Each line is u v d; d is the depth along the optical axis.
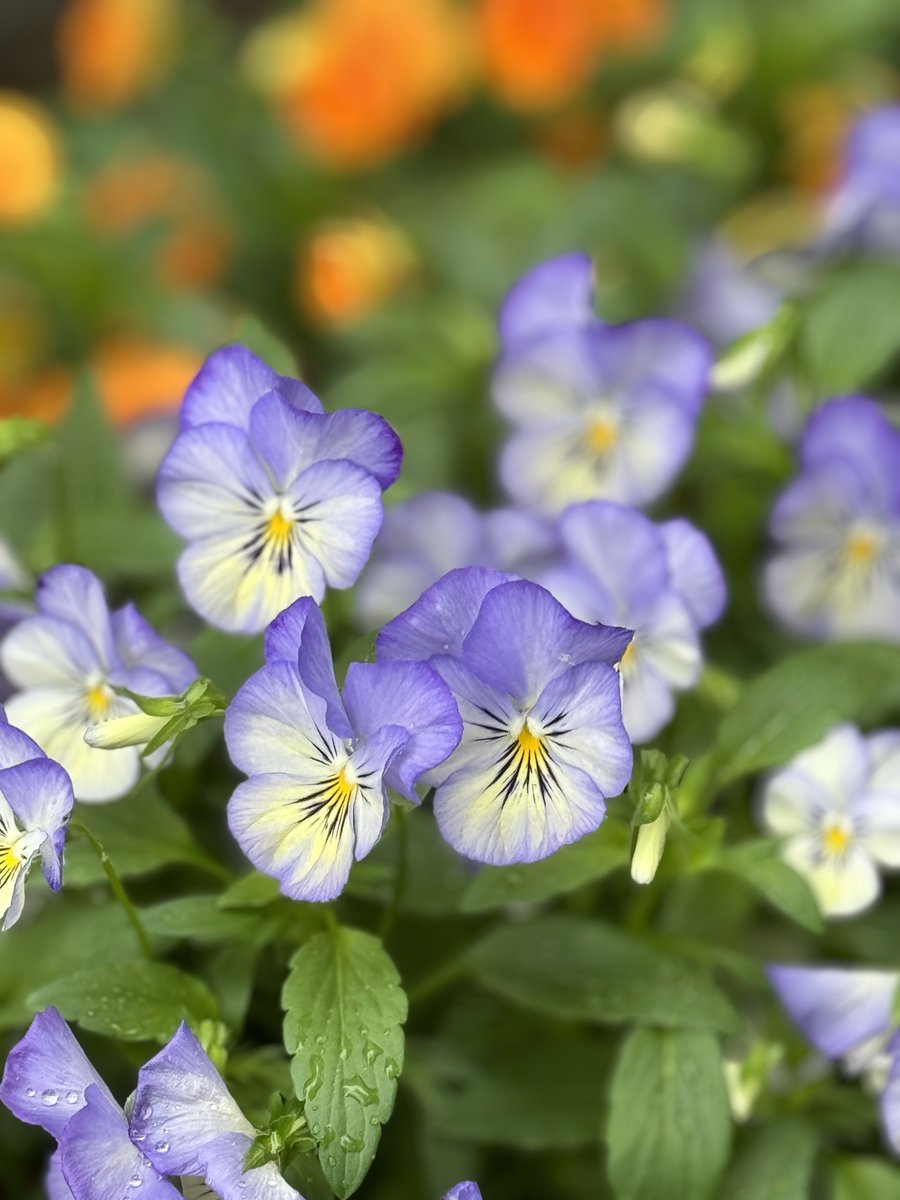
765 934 0.54
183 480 0.47
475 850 0.45
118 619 0.48
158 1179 0.44
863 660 0.50
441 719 0.43
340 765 0.45
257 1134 0.44
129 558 0.54
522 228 0.77
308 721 0.45
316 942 0.46
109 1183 0.43
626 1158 0.47
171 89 0.94
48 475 0.57
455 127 0.93
